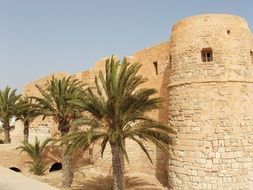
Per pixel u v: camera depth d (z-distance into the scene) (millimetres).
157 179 18812
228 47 14750
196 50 15062
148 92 12234
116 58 21844
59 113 17422
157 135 12531
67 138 12297
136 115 12375
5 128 26750
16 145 22844
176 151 15297
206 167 14125
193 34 15266
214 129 14250
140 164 20672
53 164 23250
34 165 21375
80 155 23016
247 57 15242
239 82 14625
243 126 14398
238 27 15242
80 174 20828
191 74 15047
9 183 7051
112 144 12820
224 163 13977
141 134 12477
